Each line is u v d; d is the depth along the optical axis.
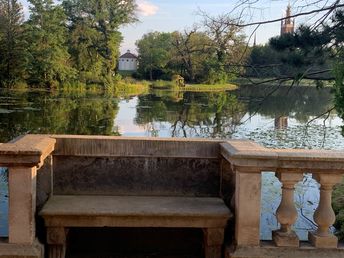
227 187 4.29
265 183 10.16
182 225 3.87
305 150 3.80
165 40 74.50
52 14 62.00
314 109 27.97
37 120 31.73
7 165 3.50
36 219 3.79
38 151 3.46
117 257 4.21
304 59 9.72
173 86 65.00
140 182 4.37
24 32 60.47
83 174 4.33
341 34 9.12
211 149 4.37
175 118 33.59
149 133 27.28
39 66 60.38
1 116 32.66
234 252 3.66
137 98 52.38
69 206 3.89
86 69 64.81
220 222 3.86
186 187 4.40
